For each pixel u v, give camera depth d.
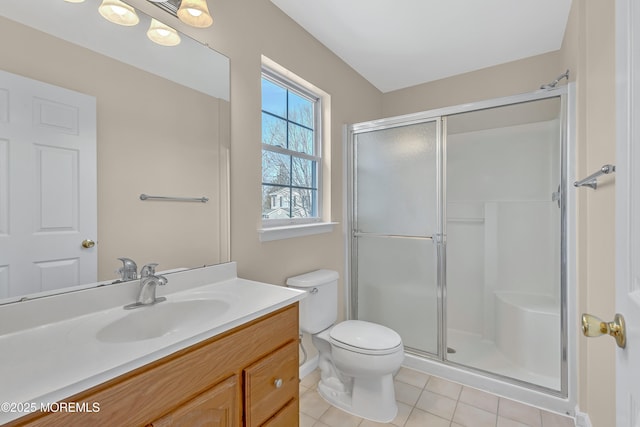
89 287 1.04
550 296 2.21
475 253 2.53
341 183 2.43
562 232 1.68
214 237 1.46
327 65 2.22
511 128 2.32
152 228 1.23
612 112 1.15
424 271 2.20
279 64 1.81
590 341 1.44
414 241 2.24
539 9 1.78
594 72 1.35
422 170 2.19
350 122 2.51
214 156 1.47
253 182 1.67
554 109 1.88
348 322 1.90
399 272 2.30
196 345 0.83
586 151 1.45
